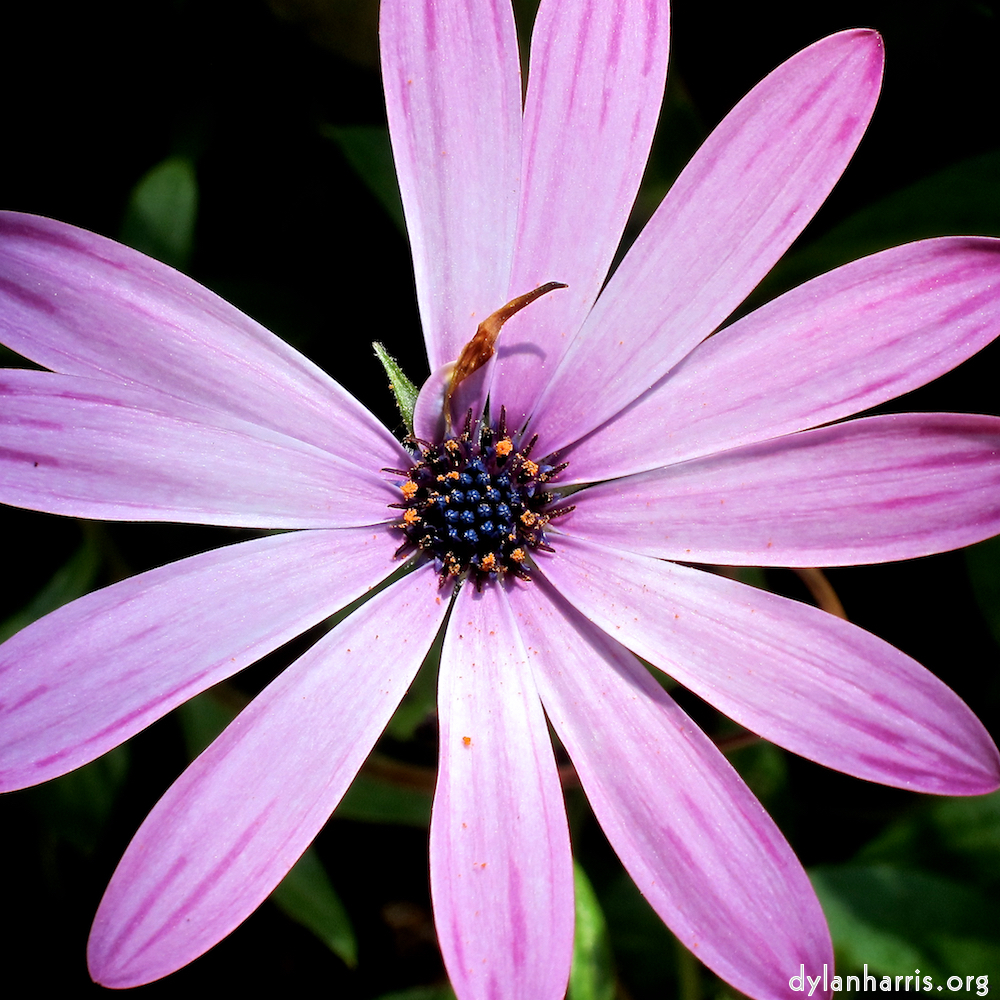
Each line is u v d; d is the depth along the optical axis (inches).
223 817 8.7
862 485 9.0
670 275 9.1
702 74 10.0
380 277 10.1
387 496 9.3
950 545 8.8
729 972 8.7
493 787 8.9
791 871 8.8
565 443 9.4
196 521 8.9
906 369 8.9
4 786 8.5
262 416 9.0
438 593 9.3
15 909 10.1
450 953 8.5
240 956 10.3
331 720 8.9
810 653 8.9
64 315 8.8
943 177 9.7
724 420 9.1
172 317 8.9
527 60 9.8
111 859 10.1
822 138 8.9
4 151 9.8
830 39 8.9
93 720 8.6
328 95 10.0
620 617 9.2
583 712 9.1
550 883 8.8
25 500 8.6
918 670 8.8
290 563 9.0
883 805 10.1
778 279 9.9
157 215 9.7
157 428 8.8
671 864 8.8
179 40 9.8
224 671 8.8
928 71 9.9
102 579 9.9
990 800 9.9
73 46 9.8
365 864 10.3
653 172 10.0
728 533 9.1
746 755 10.1
